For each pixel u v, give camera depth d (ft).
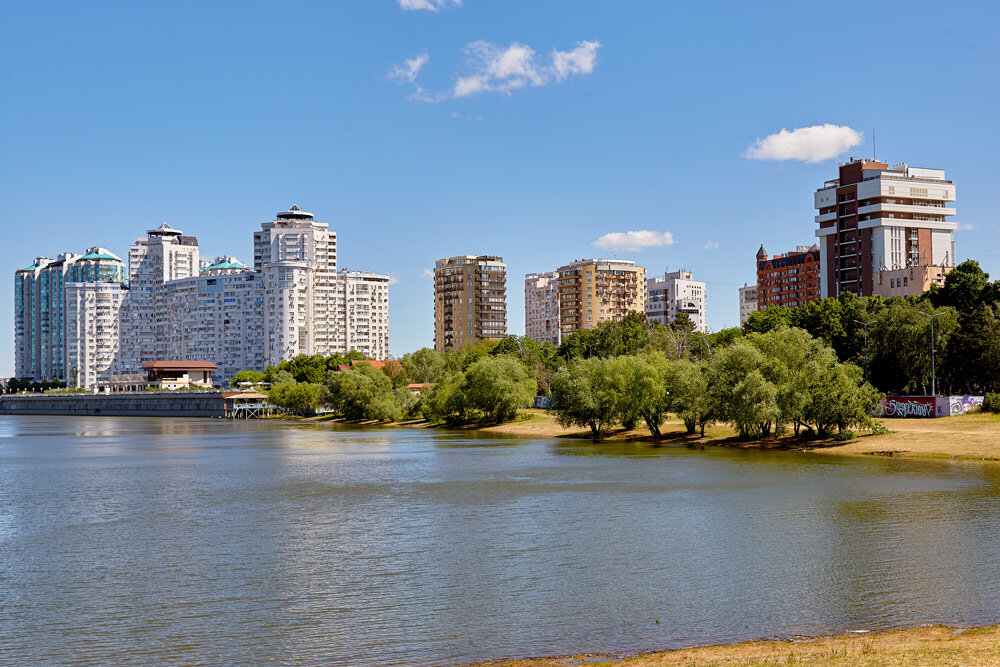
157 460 443.32
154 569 184.96
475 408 633.61
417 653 127.34
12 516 258.16
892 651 114.93
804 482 295.28
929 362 504.84
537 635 134.62
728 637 131.44
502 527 225.97
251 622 144.87
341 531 225.56
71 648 133.18
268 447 519.60
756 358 415.03
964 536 201.87
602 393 479.00
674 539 205.77
